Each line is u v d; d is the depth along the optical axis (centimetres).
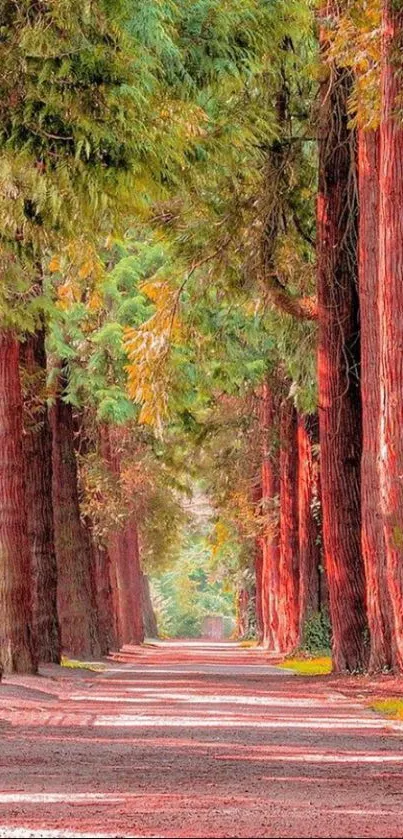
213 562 9381
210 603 15038
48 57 1443
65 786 1152
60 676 3109
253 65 1827
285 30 1881
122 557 7244
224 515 6419
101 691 2700
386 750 1527
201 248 3275
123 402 4303
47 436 3659
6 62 1445
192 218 3238
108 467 4878
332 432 3186
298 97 3225
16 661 2948
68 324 4209
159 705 2295
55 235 1702
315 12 2814
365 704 2325
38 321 2814
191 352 3975
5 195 1634
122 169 1488
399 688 2569
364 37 2270
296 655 4553
